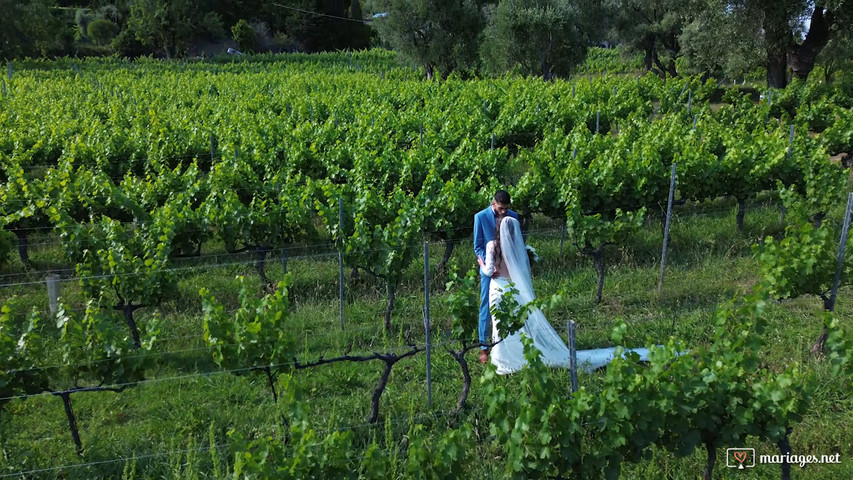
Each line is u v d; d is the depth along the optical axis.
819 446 5.34
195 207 10.91
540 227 11.44
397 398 6.15
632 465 4.99
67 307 5.65
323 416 5.87
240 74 42.56
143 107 22.19
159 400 6.30
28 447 5.54
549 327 6.62
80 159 14.02
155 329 5.82
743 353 4.90
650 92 24.28
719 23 25.36
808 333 7.11
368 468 4.06
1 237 9.30
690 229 10.53
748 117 18.12
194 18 61.09
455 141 15.17
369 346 7.34
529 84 25.64
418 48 36.66
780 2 23.83
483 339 6.71
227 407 6.06
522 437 4.30
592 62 49.47
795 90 21.38
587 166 12.02
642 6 36.00
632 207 10.59
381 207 9.70
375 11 37.62
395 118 17.69
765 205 11.69
